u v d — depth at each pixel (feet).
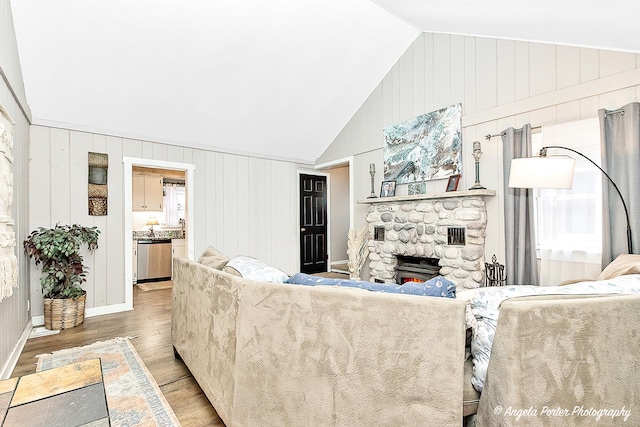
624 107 7.93
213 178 15.89
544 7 6.64
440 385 3.51
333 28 12.28
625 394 3.62
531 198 9.66
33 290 11.04
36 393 3.67
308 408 4.17
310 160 19.67
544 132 9.50
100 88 11.28
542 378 3.32
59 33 9.38
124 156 13.23
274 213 18.29
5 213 7.18
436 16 10.54
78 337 9.84
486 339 3.75
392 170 14.58
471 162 11.59
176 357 8.30
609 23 6.21
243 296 4.79
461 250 11.21
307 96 14.98
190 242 15.10
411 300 3.66
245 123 15.21
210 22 10.53
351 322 3.93
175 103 12.90
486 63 11.19
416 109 13.69
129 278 13.14
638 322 3.68
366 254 15.55
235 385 4.78
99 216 12.57
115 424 5.54
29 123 10.95
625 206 7.77
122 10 9.39
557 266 9.14
